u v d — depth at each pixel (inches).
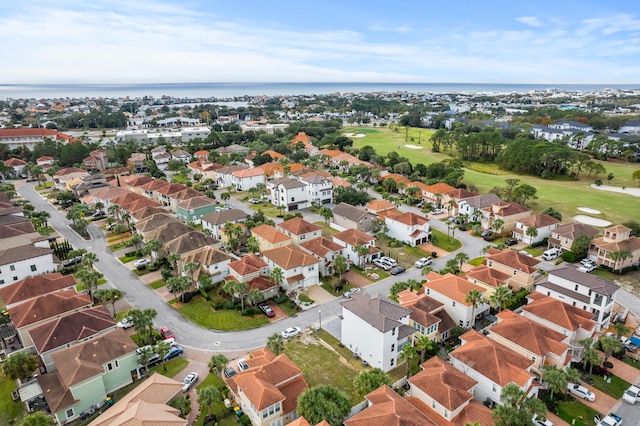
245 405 1932.8
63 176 5915.4
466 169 7322.8
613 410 2036.2
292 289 3122.5
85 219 4623.5
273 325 2728.8
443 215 5032.0
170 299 3014.3
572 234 3782.0
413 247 4037.9
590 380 2224.4
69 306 2566.4
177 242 3563.0
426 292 2893.7
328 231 4414.4
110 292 2684.5
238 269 3115.2
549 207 4997.5
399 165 6643.7
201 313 2844.5
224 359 2038.6
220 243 3988.7
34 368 2073.1
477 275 3024.1
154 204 4724.4
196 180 6496.1
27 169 6628.9
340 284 3213.6
